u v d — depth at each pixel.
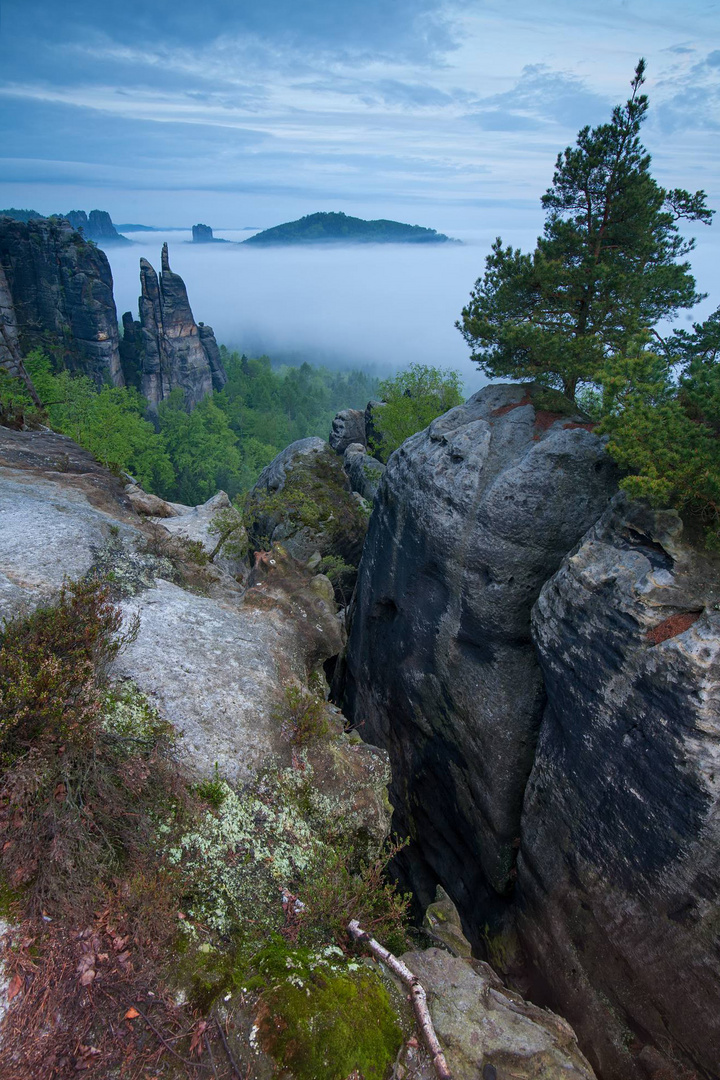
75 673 7.77
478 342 17.75
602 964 12.11
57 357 90.06
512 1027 7.47
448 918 12.05
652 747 10.67
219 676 11.10
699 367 10.76
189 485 93.06
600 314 16.09
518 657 15.57
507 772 15.34
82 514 14.73
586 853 12.38
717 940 10.02
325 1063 5.98
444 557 16.66
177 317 110.56
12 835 6.66
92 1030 5.79
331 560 32.03
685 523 11.41
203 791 8.83
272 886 8.16
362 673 22.30
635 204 15.03
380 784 11.35
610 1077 11.84
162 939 6.69
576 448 14.73
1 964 5.93
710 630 9.94
